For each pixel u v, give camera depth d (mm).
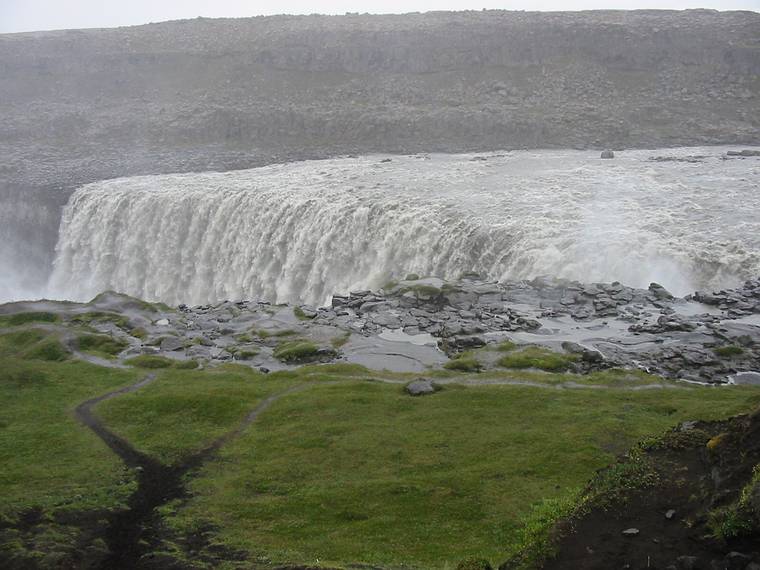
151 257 83562
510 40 136875
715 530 14602
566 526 16188
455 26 145375
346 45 144500
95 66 156750
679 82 124000
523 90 127750
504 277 55406
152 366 36406
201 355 38312
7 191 99625
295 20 172625
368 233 66562
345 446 25688
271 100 135000
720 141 102312
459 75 134875
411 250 62656
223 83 145375
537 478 22609
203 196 80000
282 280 72875
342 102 130875
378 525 20625
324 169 92500
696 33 130625
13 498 22719
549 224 58188
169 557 19188
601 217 59531
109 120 133500
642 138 106125
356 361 35969
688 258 49562
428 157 99688
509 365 33594
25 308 45906
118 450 26609
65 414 30188
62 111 140000
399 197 70188
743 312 39906
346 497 22219
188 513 21750
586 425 25938
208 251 79312
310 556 19094
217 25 173750
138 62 156625
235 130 123125
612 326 38875
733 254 49500
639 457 17984
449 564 18234
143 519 21469
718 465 16281
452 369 33750
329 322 41812
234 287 77062
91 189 92250
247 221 75750
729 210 59688
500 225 58781
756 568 13477
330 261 68562
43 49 162500
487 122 113938
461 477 22938
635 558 14781
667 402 27969
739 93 118938
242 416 29188
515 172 82000
